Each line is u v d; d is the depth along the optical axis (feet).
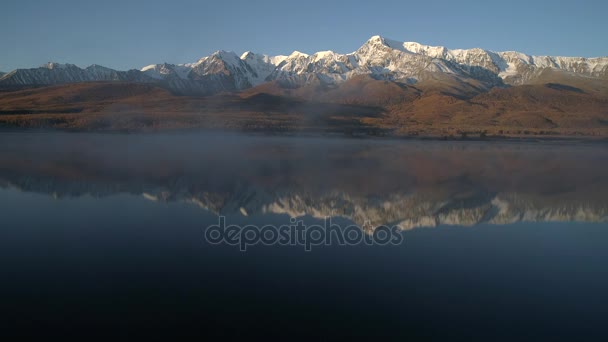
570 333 44.34
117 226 76.74
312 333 42.83
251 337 41.50
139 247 65.57
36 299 48.03
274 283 53.62
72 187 111.55
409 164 174.40
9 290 50.11
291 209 93.97
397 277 56.54
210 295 49.80
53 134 290.35
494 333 43.55
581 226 85.25
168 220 81.87
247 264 59.62
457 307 49.03
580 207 102.32
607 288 54.29
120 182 119.44
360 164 169.68
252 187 116.78
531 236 77.30
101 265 58.03
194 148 218.38
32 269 56.24
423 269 59.52
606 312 48.16
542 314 48.01
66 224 77.66
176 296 49.52
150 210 89.56
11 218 80.94
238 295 50.03
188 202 97.96
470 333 43.83
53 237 69.77
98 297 48.75
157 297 49.11
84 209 89.15
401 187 122.83
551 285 55.47
